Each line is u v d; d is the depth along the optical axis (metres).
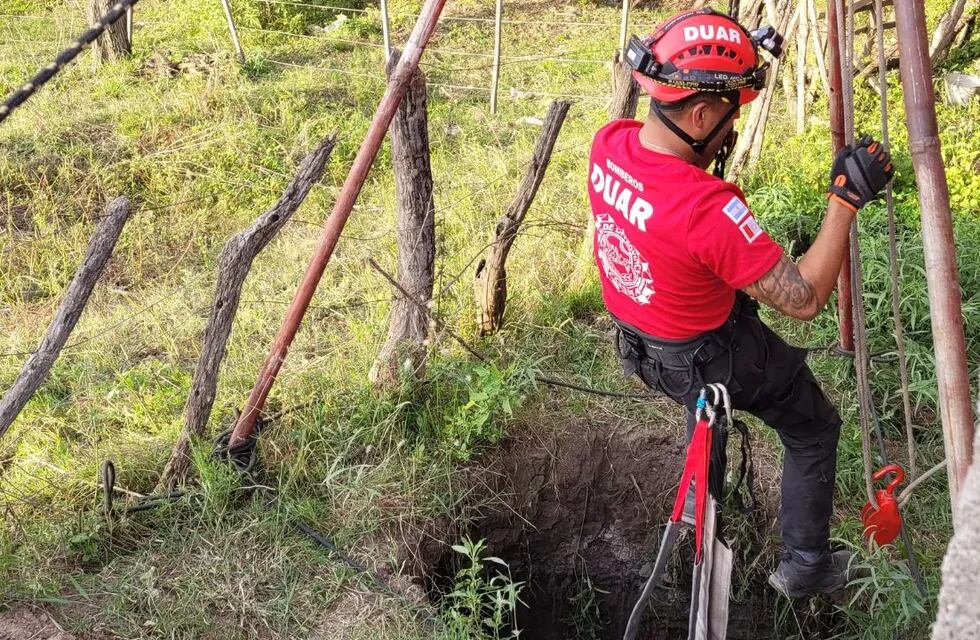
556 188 6.11
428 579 3.84
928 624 3.37
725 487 3.96
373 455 3.95
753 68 2.45
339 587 3.41
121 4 2.63
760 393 2.89
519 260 5.18
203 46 9.14
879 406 4.18
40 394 4.48
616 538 4.43
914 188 5.53
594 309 4.95
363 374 4.26
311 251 5.70
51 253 5.84
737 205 2.40
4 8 10.20
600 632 4.64
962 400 1.81
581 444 4.24
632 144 2.58
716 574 2.78
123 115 7.55
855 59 7.84
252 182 6.70
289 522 3.62
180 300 5.32
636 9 10.77
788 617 3.95
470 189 6.15
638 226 2.51
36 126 7.31
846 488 3.86
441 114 7.76
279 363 3.62
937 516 3.73
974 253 4.87
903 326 4.53
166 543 3.52
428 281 4.14
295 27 9.84
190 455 3.75
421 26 3.40
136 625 3.19
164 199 6.55
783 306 2.45
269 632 3.24
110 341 4.96
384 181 6.69
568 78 8.64
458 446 3.98
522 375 4.21
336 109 7.86
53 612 3.23
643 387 4.41
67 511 3.63
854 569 3.60
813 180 5.71
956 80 7.38
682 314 2.65
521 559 4.41
